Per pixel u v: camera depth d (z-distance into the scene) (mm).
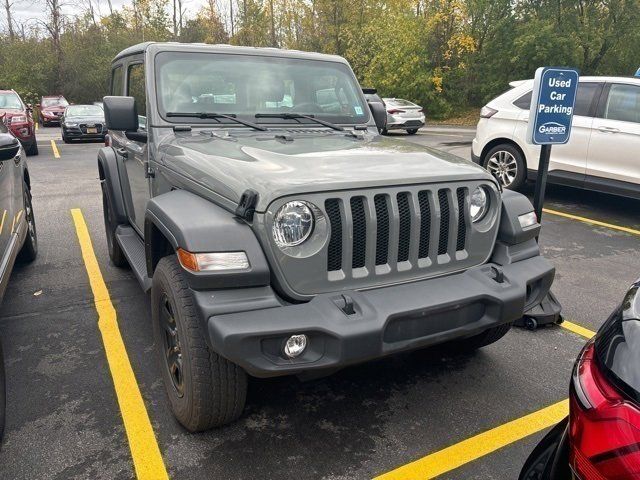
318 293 2359
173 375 2752
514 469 2500
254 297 2240
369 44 31594
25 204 4828
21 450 2582
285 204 2248
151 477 2414
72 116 17500
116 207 4441
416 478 2434
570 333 3883
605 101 6863
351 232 2375
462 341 3455
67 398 3020
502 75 28391
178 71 3539
